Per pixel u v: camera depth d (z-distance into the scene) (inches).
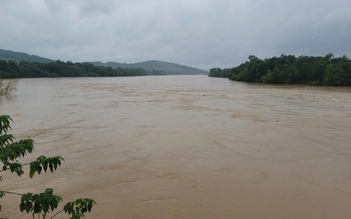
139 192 223.8
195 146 346.0
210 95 1032.8
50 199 109.7
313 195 220.5
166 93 1121.4
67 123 476.4
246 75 2284.7
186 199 213.0
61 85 1609.3
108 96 968.9
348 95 1014.4
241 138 385.7
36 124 467.2
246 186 235.8
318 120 520.1
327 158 305.6
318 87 1519.4
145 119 516.4
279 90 1289.4
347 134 411.2
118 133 407.2
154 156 308.3
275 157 307.7
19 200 206.7
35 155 308.8
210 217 188.5
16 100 819.4
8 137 121.5
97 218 185.6
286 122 499.2
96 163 286.5
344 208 201.2
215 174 260.2
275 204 206.2
